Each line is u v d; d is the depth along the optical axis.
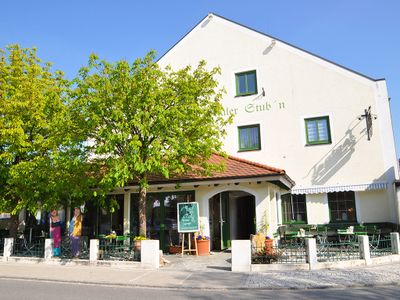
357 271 11.55
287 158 19.88
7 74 16.41
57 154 14.19
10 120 15.55
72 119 14.16
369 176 18.44
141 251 13.16
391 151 18.30
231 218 20.30
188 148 13.12
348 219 18.64
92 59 14.06
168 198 17.81
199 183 16.39
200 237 16.33
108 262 13.48
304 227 18.44
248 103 21.02
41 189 15.48
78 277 11.42
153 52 14.15
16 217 17.66
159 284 10.29
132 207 18.31
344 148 19.05
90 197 15.61
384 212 17.98
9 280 11.30
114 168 13.07
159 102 13.53
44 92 17.08
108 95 13.41
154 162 12.99
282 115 20.34
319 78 20.08
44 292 9.45
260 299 8.52
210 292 9.42
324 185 19.03
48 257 14.65
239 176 15.75
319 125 19.78
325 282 10.10
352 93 19.41
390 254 13.91
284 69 20.73
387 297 8.44
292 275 11.15
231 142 20.88
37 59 17.73
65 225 19.80
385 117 18.69
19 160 16.66
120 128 13.08
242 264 12.20
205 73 15.20
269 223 16.23
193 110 13.62
